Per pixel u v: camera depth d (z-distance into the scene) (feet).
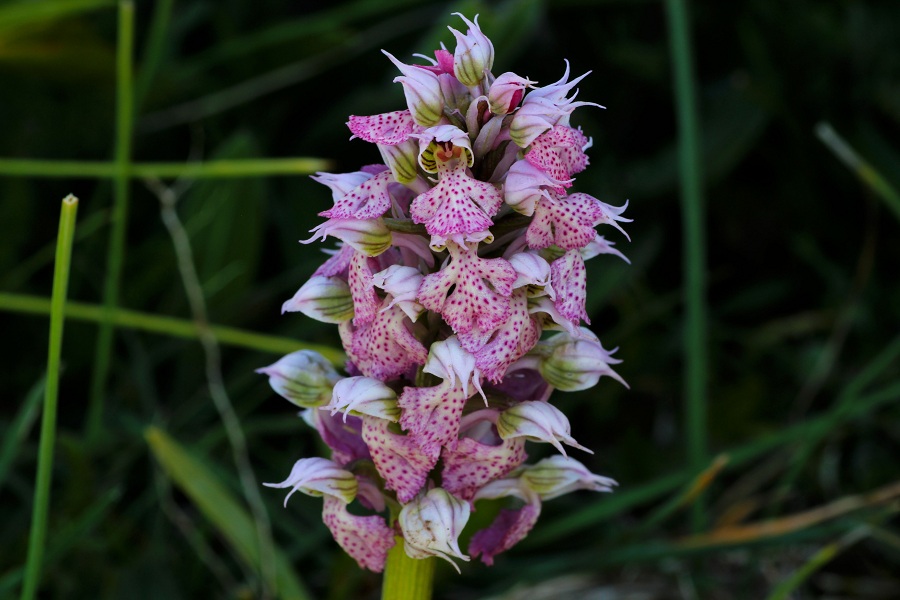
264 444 1.13
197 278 1.11
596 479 0.75
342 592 0.94
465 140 0.69
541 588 0.99
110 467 1.05
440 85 0.70
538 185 0.69
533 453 1.01
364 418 0.72
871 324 1.22
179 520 0.96
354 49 1.26
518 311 0.71
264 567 0.87
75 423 1.11
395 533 0.74
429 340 0.73
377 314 0.72
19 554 0.95
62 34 1.11
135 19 1.28
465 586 0.95
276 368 0.74
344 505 0.74
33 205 1.20
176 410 1.11
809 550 1.03
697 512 0.94
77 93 1.22
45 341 1.15
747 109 1.26
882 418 1.12
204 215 1.09
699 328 0.94
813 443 0.97
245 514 0.88
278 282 1.15
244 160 1.10
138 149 1.25
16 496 1.05
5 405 1.13
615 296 1.21
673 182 1.24
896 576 1.02
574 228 0.70
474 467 0.73
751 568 0.97
